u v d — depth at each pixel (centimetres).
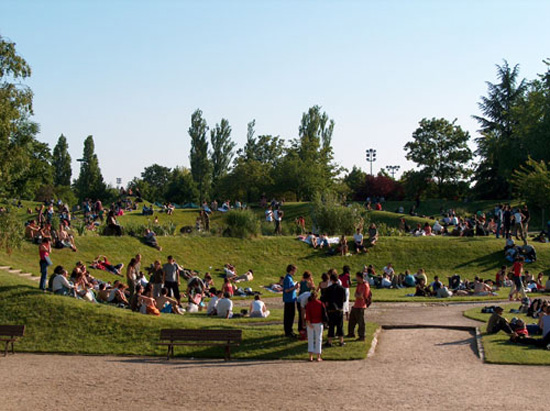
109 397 1326
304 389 1370
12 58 3959
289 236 4644
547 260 4222
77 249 3734
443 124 9444
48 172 7194
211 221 6469
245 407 1230
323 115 11069
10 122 3847
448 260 4328
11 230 3294
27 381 1489
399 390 1345
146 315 2188
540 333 1988
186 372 1577
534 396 1279
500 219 4769
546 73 7694
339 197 8781
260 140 11194
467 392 1318
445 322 2291
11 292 2294
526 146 7438
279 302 3102
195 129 10888
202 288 3105
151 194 12631
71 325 2072
